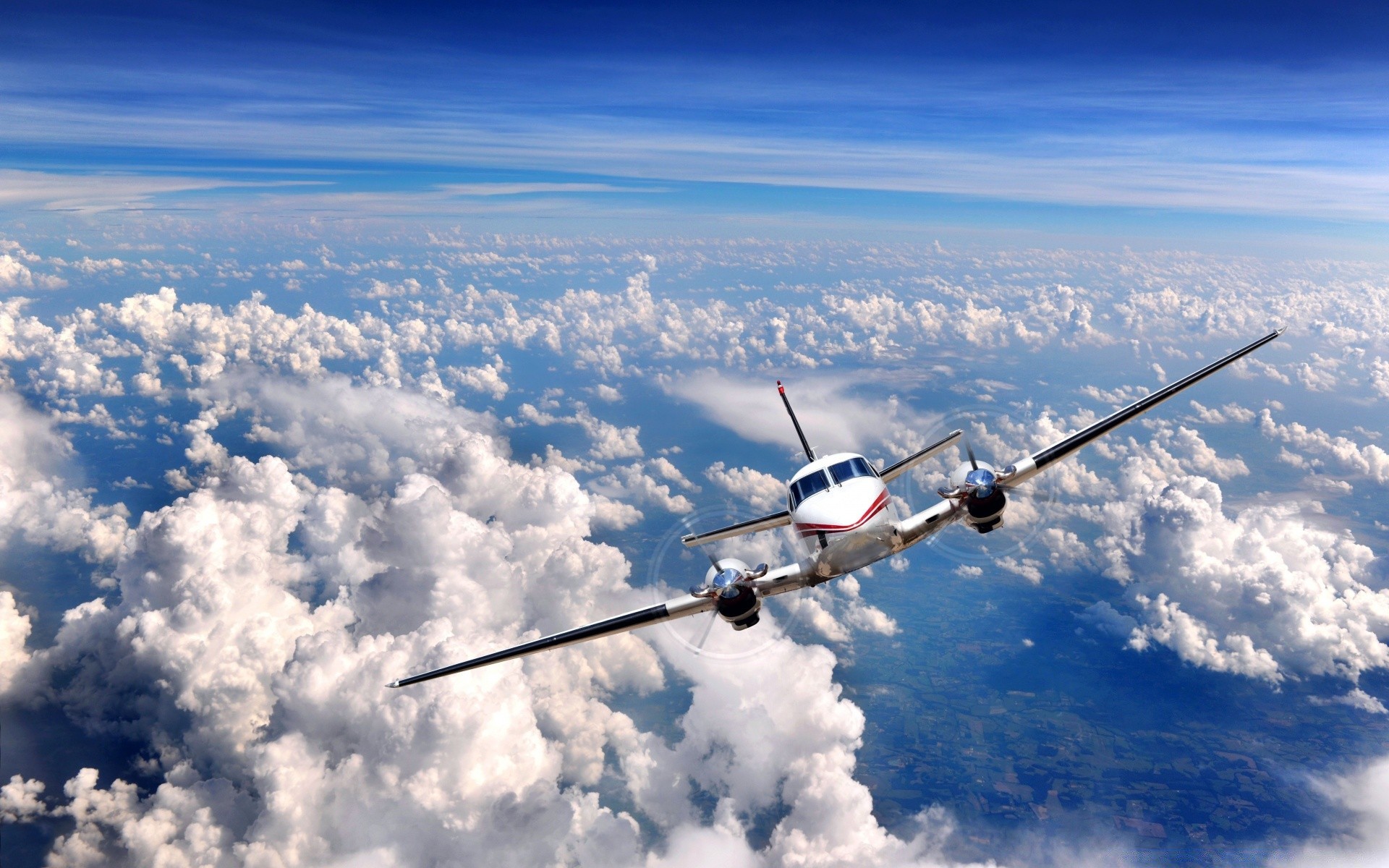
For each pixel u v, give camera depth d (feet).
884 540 80.89
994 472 85.25
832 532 80.59
